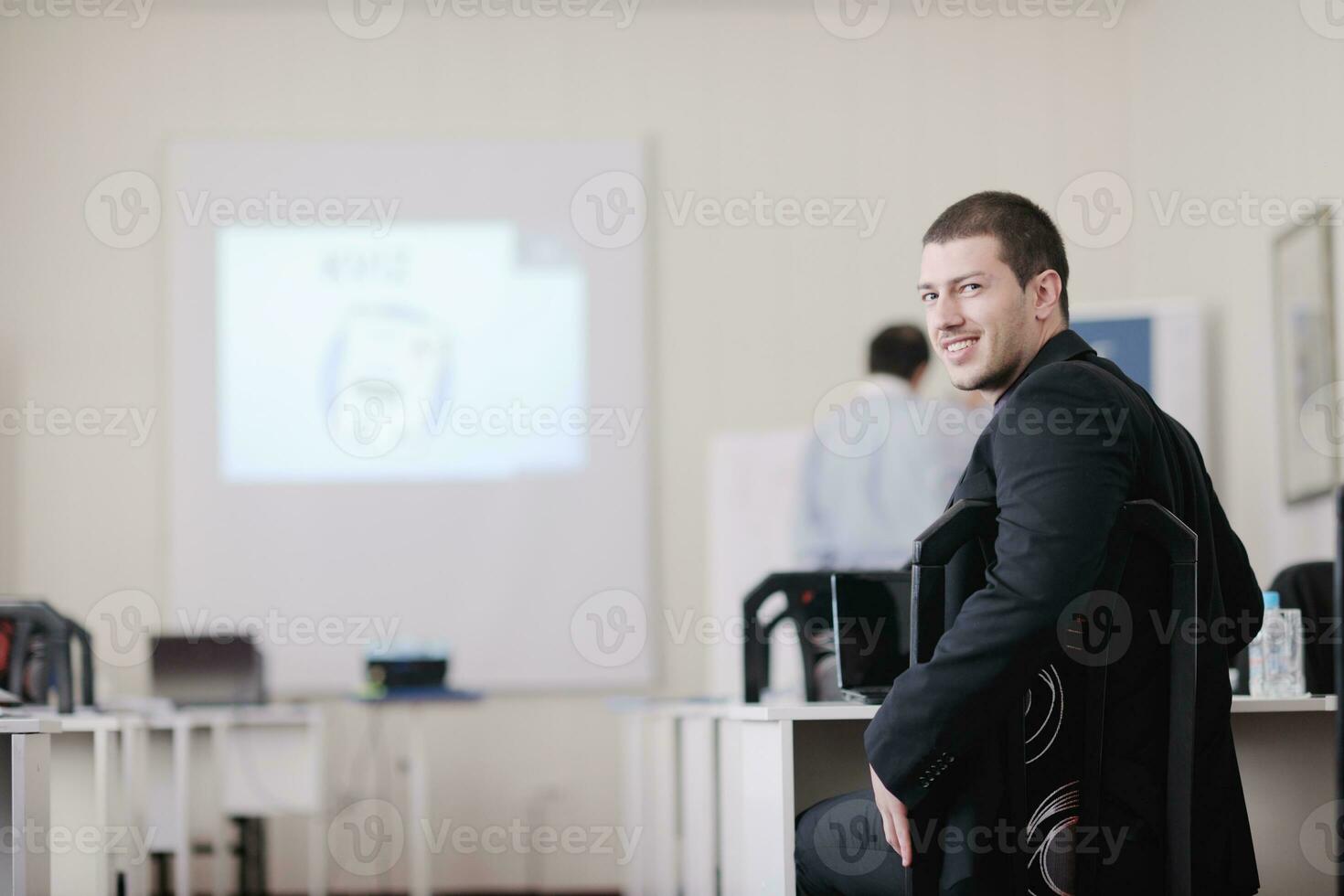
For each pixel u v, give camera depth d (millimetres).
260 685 5324
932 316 2287
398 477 6523
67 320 6484
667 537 6590
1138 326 5902
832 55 6777
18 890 2473
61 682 3758
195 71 6598
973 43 6801
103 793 3715
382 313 6566
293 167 6574
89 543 6434
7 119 6520
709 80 6746
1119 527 1958
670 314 6660
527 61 6703
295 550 6473
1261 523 5504
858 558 5867
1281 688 2885
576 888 6438
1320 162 4855
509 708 6496
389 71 6660
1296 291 5051
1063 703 2008
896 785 1987
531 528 6551
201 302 6516
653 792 5078
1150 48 6527
